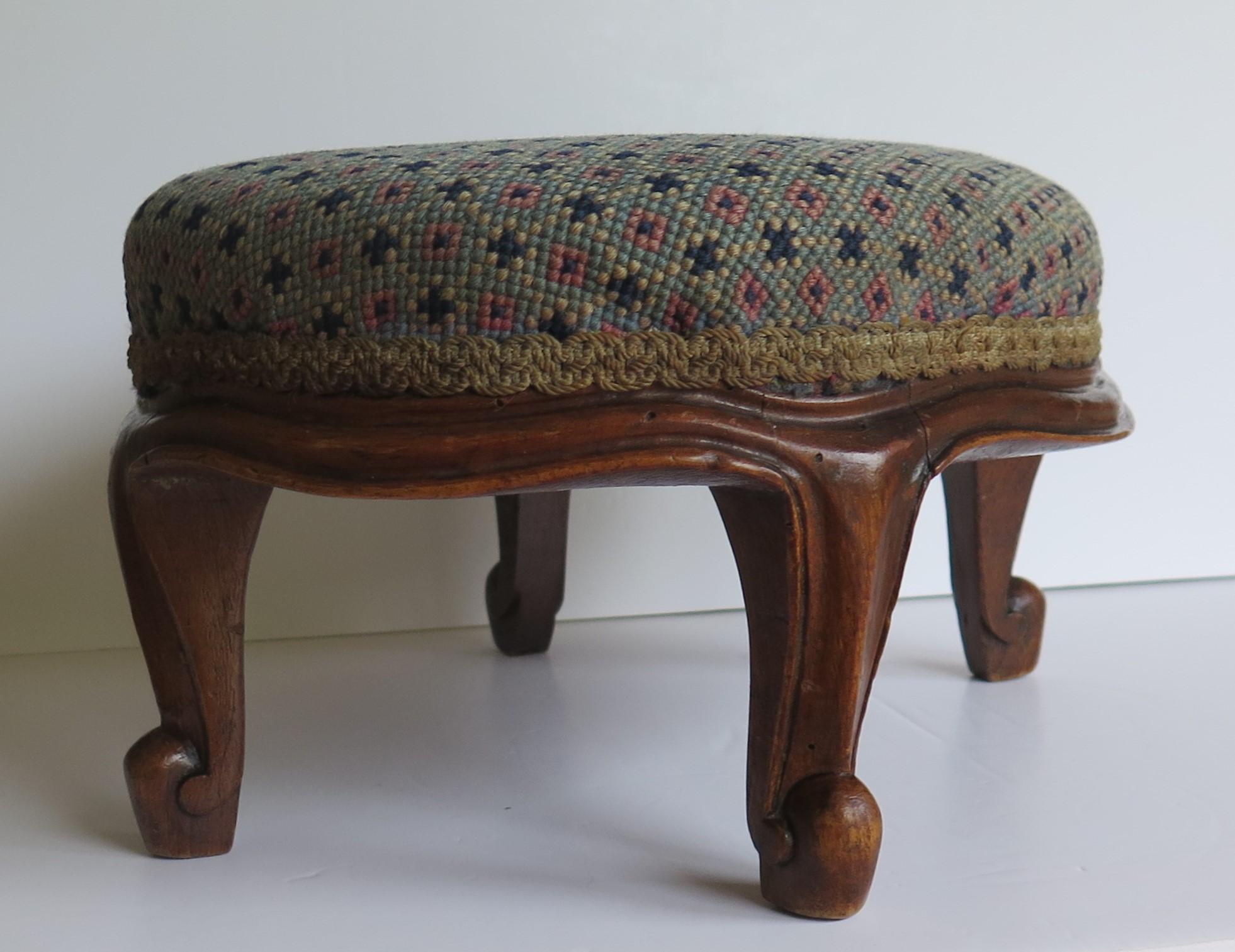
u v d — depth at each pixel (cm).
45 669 113
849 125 125
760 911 64
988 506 96
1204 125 128
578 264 55
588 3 119
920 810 76
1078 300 69
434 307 56
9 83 112
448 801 79
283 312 59
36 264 115
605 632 121
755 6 121
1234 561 135
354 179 59
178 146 115
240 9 114
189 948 61
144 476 65
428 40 117
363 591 123
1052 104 126
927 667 106
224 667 69
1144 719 92
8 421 116
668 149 60
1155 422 132
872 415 60
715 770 83
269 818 76
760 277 56
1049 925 62
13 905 65
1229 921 62
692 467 56
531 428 56
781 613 60
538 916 63
